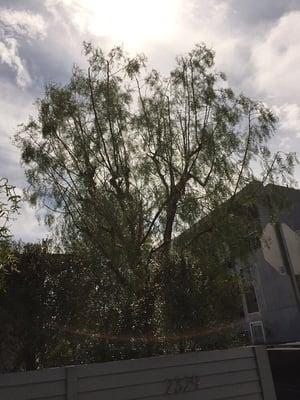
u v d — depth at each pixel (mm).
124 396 5738
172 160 11477
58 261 7098
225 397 6266
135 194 10672
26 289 6504
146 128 11945
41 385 5387
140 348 6984
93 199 10297
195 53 13008
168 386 6012
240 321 7965
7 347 6414
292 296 18578
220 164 11406
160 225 10430
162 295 7184
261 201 11453
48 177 11500
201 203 10820
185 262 7633
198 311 7148
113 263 8219
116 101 12203
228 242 10000
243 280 9445
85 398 5527
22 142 12078
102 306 7348
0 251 4531
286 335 19109
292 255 8828
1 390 5184
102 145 11562
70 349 6770
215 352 6512
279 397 7066
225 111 12133
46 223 10672
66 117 12086
